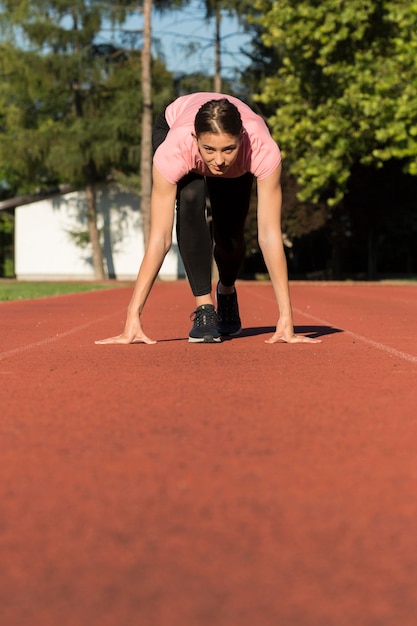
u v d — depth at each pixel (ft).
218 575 5.09
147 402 11.59
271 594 4.77
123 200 131.23
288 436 9.32
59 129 117.80
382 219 118.83
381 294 58.59
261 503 6.69
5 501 6.77
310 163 87.30
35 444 8.93
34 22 111.75
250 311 35.91
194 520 6.22
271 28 86.94
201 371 14.88
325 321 29.30
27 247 132.36
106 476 7.56
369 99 82.43
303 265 143.64
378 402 11.63
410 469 7.85
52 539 5.81
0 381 13.75
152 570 5.19
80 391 12.62
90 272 131.95
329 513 6.42
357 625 4.35
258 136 17.71
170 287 83.76
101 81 115.85
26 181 147.74
